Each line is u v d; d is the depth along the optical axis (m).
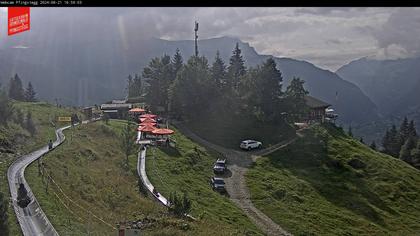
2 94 80.19
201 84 110.50
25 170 47.91
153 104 124.12
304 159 87.94
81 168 55.88
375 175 84.38
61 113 112.19
